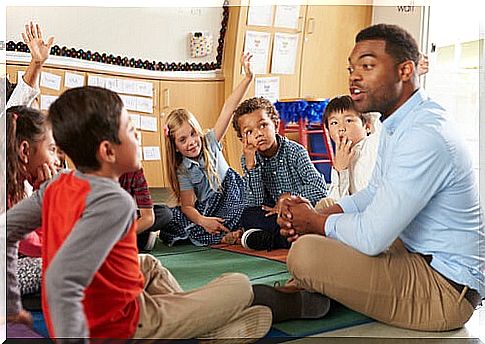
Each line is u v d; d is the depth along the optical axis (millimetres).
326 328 1554
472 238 1590
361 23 2055
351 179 1961
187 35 1918
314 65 1999
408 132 1540
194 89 1923
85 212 1231
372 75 1655
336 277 1525
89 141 1330
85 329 1218
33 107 1794
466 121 2123
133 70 1875
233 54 1934
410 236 1620
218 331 1448
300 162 1958
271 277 1736
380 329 1566
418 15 2135
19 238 1477
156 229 1938
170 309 1388
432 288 1556
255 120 1944
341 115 1953
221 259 1895
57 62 1824
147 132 1879
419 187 1496
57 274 1187
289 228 1673
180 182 1934
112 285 1310
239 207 1982
